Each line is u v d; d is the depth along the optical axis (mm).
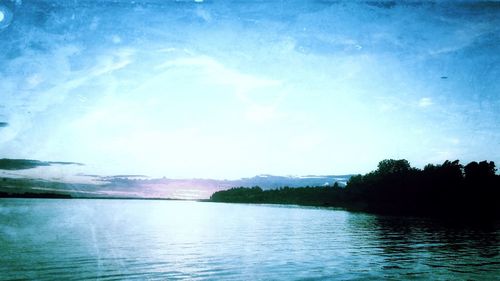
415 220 26594
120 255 10156
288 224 23172
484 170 24125
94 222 22219
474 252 11008
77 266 8570
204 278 7617
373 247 12211
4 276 7586
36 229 17328
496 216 28531
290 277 7730
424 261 9492
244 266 8852
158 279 7484
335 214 36875
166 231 17609
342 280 7508
